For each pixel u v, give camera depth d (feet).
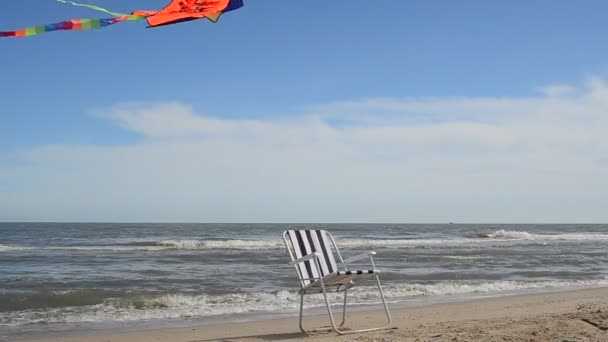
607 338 16.40
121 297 36.52
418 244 118.52
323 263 22.47
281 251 90.84
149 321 29.07
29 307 32.94
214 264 64.95
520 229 285.64
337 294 38.96
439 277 50.57
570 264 67.72
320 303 34.96
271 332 24.11
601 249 102.99
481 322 21.72
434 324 22.33
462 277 50.90
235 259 72.69
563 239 154.30
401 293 40.09
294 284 45.01
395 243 122.01
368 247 105.91
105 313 31.27
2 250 91.25
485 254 84.89
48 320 29.22
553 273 56.24
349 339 18.80
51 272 54.70
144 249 95.50
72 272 54.80
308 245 22.36
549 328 18.51
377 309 32.37
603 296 37.22
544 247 108.99
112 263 66.23
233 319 29.50
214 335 23.84
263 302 35.09
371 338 18.45
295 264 21.58
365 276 21.83
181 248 99.04
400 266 62.34
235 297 36.78
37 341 23.80
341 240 133.49
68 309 32.32
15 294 36.63
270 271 56.18
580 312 22.82
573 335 17.03
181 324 28.04
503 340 16.84
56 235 158.92
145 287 42.55
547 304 31.81
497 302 34.30
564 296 37.65
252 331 24.68
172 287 42.57
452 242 128.26
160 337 23.90
